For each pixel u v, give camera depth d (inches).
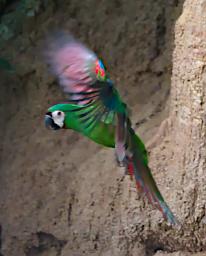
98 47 538.6
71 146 526.6
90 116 211.2
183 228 434.9
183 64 422.3
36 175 524.1
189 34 414.3
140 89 518.0
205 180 418.6
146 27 522.3
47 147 534.3
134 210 457.4
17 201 527.2
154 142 459.5
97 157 498.9
